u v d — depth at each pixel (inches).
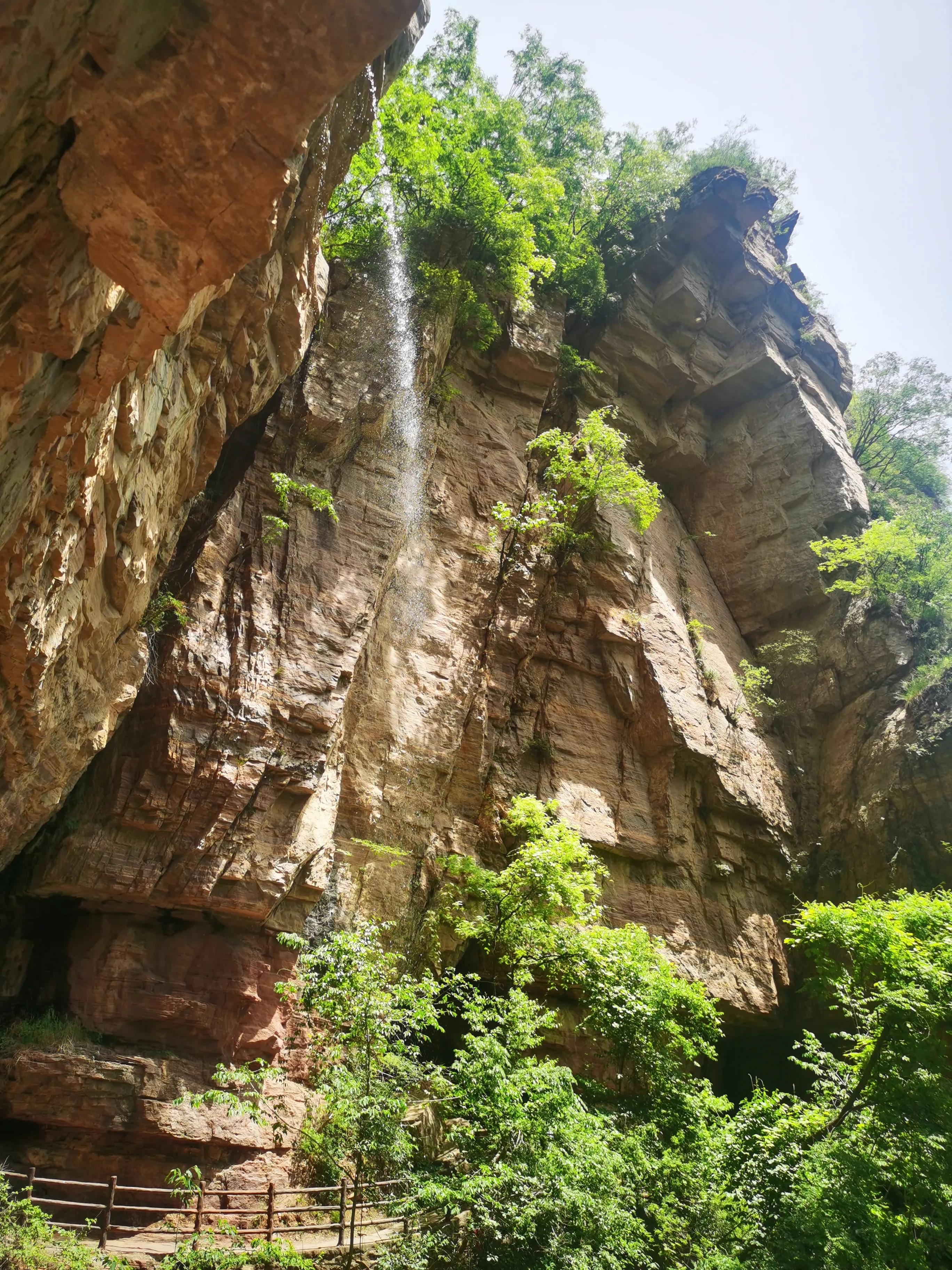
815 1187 489.1
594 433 912.3
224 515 623.2
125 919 519.5
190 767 526.0
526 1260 414.0
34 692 352.8
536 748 803.4
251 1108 402.9
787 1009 818.8
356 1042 443.2
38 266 234.5
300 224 446.9
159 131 210.8
